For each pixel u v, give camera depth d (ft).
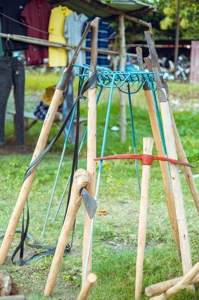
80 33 29.17
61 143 32.83
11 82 27.45
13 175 24.29
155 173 24.75
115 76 11.82
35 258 13.99
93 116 11.28
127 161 27.53
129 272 13.04
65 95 28.76
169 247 15.01
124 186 22.40
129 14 32.14
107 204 19.83
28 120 38.34
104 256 14.17
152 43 12.05
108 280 12.67
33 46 27.61
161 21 47.96
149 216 18.13
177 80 53.36
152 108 13.04
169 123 11.44
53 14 27.89
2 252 13.33
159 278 12.74
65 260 13.98
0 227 16.81
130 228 16.84
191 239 15.62
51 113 12.79
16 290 10.91
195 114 40.45
